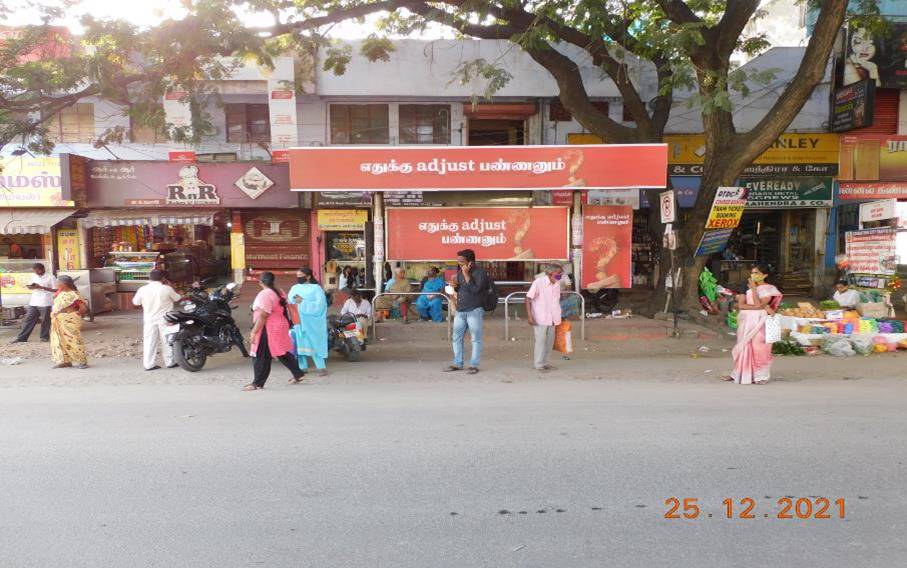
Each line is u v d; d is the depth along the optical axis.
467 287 8.17
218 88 14.41
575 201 10.93
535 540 3.34
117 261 15.29
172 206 14.73
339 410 6.12
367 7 11.51
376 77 15.19
